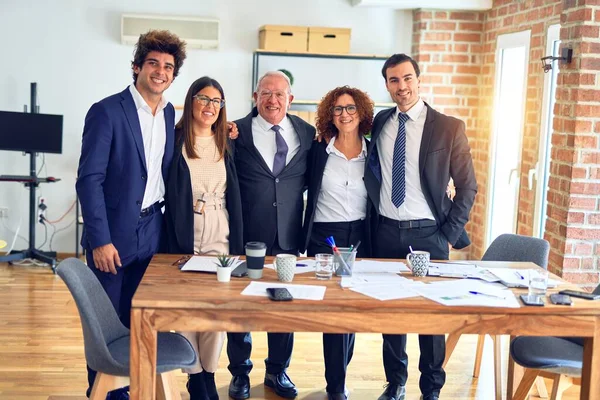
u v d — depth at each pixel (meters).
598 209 4.70
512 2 6.23
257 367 4.48
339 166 3.84
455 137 3.79
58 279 6.36
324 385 4.23
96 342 2.93
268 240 3.89
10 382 4.11
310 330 2.92
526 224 5.91
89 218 3.43
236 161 3.91
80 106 6.96
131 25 6.81
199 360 3.60
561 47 4.84
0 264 6.82
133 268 3.64
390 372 3.92
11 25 6.81
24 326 5.08
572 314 2.97
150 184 3.60
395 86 3.78
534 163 5.79
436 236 3.83
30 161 6.68
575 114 4.63
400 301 2.97
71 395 3.97
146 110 3.56
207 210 3.70
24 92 6.90
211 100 3.61
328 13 7.11
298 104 7.01
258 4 7.04
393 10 7.14
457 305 2.94
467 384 4.32
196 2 6.97
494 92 6.55
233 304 2.88
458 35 6.88
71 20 6.85
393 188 3.80
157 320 2.88
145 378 2.90
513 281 3.30
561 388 3.42
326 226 3.87
